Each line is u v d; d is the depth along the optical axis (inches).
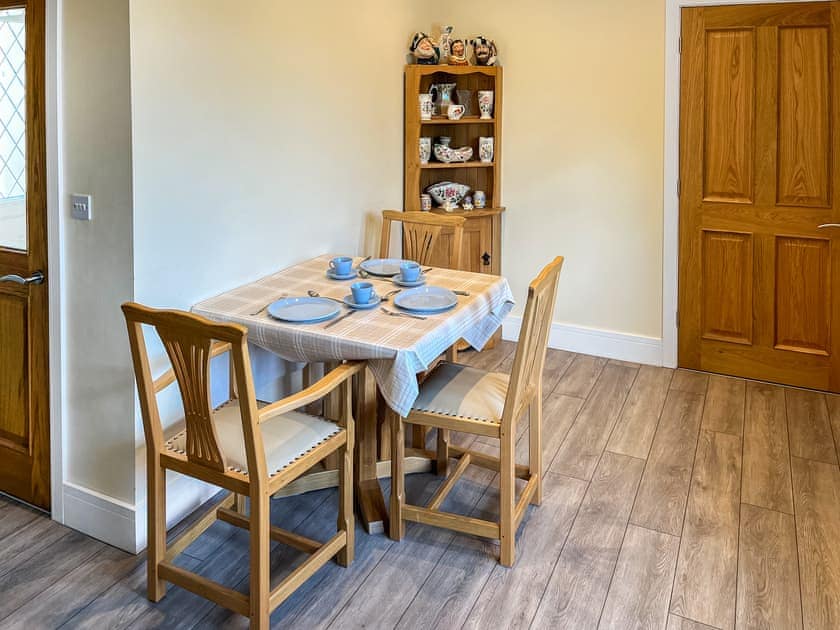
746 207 149.8
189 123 100.3
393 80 154.9
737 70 145.6
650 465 120.3
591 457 123.1
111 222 93.7
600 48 158.2
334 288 114.8
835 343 147.1
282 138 121.0
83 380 98.8
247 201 114.3
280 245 123.7
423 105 161.3
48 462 104.2
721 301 156.6
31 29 95.0
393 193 159.6
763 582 90.4
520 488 113.0
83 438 100.1
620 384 155.0
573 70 162.1
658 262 161.3
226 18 105.4
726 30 145.2
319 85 129.3
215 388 109.6
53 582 91.4
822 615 84.6
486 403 96.5
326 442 87.1
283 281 118.3
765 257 150.3
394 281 116.9
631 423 136.2
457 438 130.6
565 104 164.6
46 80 94.8
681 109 152.0
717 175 151.6
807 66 139.6
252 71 112.1
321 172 132.9
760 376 155.9
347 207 142.3
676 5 148.4
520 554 96.7
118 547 98.7
